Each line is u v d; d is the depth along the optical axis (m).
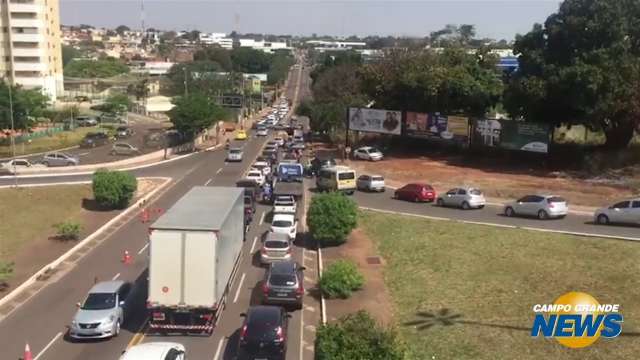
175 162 73.50
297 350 21.58
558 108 57.56
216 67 186.25
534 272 28.28
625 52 54.03
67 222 37.94
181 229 21.77
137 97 157.50
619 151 55.31
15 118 83.69
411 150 73.56
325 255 33.78
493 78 69.75
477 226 37.62
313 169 64.44
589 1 54.91
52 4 136.12
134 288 26.50
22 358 21.00
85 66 196.88
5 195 46.69
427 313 24.73
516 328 22.75
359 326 16.86
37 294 28.17
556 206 39.56
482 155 66.31
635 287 25.50
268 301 25.16
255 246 35.97
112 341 22.39
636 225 36.38
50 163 66.38
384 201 48.38
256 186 49.59
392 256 33.12
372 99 82.56
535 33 58.78
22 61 130.00
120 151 79.38
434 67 70.69
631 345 20.77
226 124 124.62
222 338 22.41
